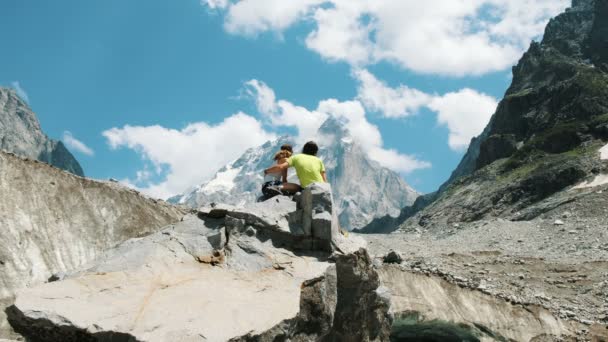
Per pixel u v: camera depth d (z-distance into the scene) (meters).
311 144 15.63
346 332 14.36
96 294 10.38
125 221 27.00
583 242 50.50
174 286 11.01
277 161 15.44
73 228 24.23
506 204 106.75
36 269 20.69
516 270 39.34
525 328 28.28
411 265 34.88
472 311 28.55
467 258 43.31
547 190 103.62
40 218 23.03
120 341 9.51
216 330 9.88
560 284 36.25
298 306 11.27
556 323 28.97
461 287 30.48
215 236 12.62
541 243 53.53
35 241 21.81
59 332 9.60
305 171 14.73
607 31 162.00
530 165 118.88
